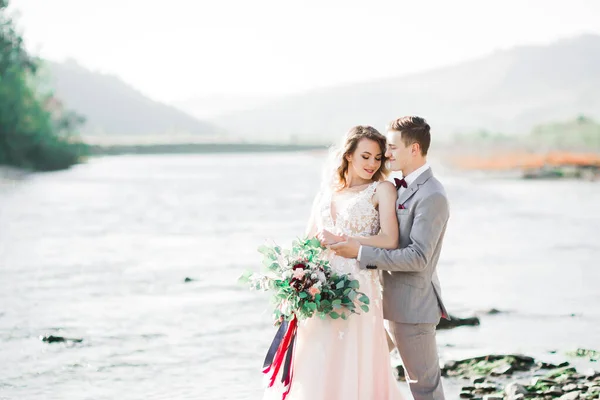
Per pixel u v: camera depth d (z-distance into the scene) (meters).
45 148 59.44
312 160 85.94
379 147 4.68
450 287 10.58
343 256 4.57
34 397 5.89
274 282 4.51
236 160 87.56
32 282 10.91
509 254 13.89
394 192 4.62
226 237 16.42
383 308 4.67
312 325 4.55
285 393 4.46
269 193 30.97
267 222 19.56
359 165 4.66
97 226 18.80
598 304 9.41
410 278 4.56
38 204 25.95
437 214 4.46
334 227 4.66
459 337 7.73
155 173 52.09
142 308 9.15
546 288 10.50
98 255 13.70
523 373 6.39
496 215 21.83
